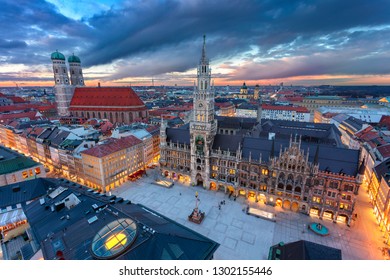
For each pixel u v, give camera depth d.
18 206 65.25
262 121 171.25
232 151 92.19
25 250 48.84
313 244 43.06
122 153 104.75
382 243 65.44
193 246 39.91
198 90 91.62
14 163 84.00
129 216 45.97
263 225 73.69
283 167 80.38
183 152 104.31
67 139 117.62
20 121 179.50
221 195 93.31
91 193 61.44
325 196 75.00
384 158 93.38
